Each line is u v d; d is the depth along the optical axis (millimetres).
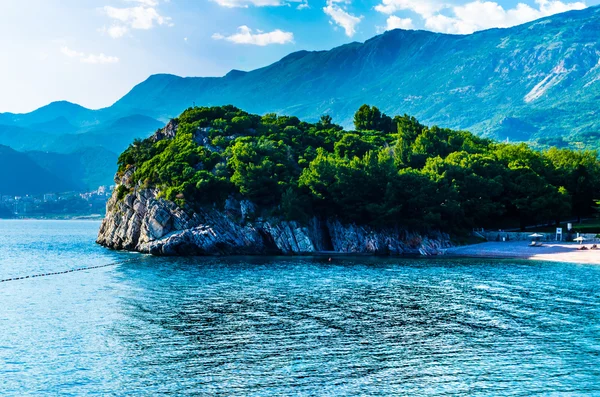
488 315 82812
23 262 158375
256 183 170250
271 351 65562
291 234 168250
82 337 71250
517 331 74125
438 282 111875
